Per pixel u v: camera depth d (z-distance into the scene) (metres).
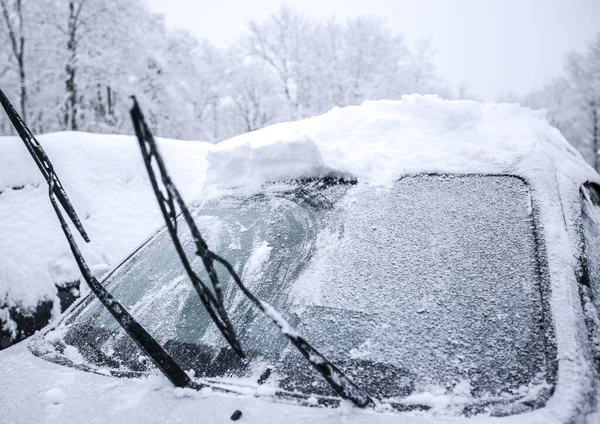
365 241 1.51
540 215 1.42
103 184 3.86
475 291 1.26
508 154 1.71
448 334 1.18
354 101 21.81
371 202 1.67
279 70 22.70
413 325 1.23
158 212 4.01
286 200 1.83
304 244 1.59
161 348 1.24
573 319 1.13
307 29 22.41
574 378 1.02
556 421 0.94
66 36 16.48
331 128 1.97
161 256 1.87
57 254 3.19
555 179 1.56
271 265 1.56
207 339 1.40
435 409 1.03
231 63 22.53
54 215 3.37
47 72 16.36
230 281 1.56
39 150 1.44
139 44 17.56
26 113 17.39
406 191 1.67
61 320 1.79
